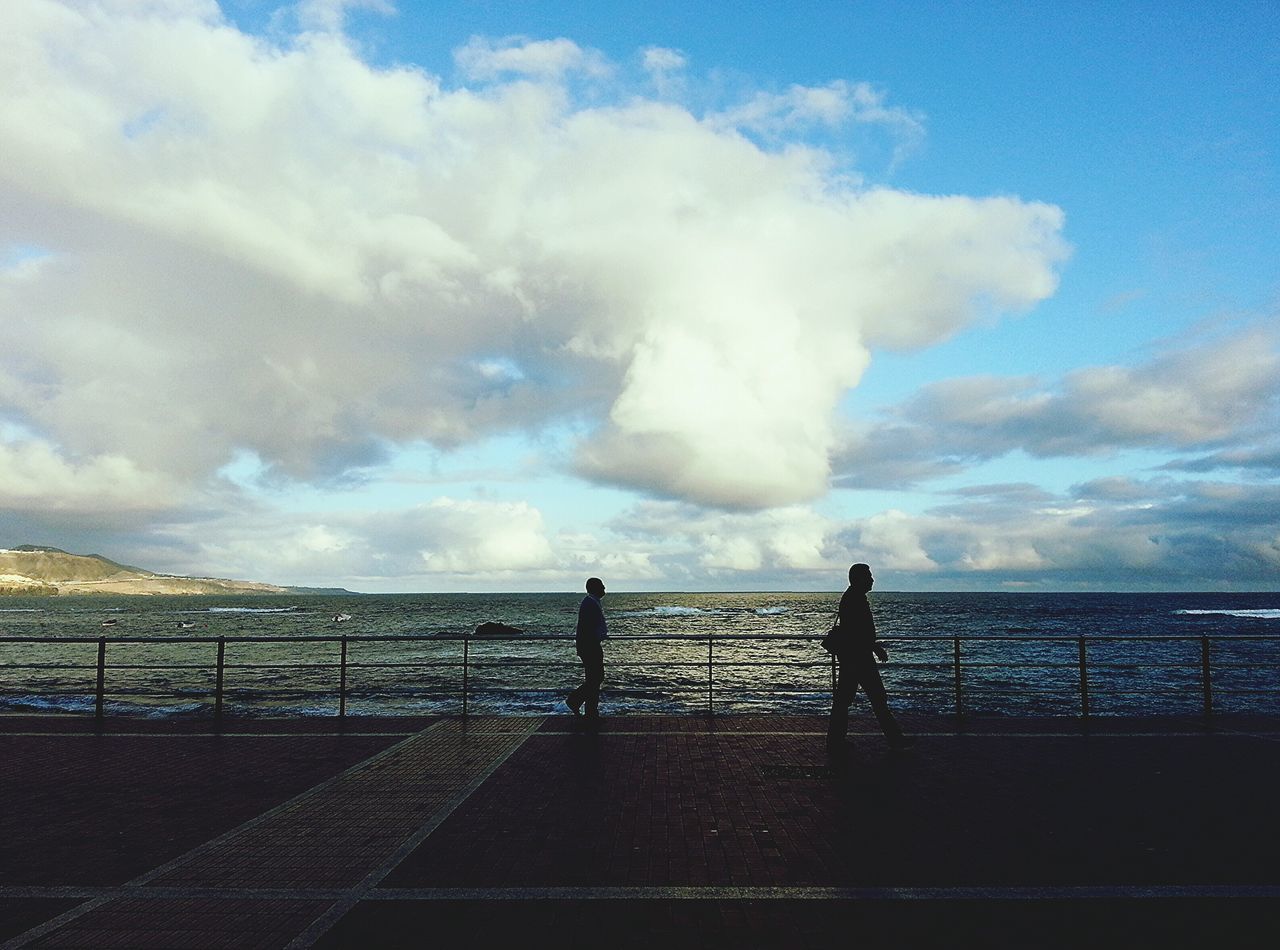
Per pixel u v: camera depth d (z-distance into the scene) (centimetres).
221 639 1177
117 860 561
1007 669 3566
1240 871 529
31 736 1045
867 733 1048
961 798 716
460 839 604
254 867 545
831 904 473
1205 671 1180
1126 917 454
